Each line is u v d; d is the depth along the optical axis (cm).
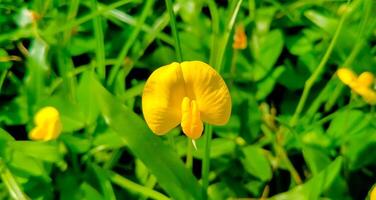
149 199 22
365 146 22
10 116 23
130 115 20
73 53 24
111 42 25
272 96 25
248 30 25
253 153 22
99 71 22
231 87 24
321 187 21
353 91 23
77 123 22
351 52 24
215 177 23
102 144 22
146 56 25
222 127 23
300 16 26
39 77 23
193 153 22
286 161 23
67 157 22
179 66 18
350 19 25
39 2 25
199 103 18
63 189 21
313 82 23
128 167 23
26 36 24
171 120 18
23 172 21
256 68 24
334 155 23
